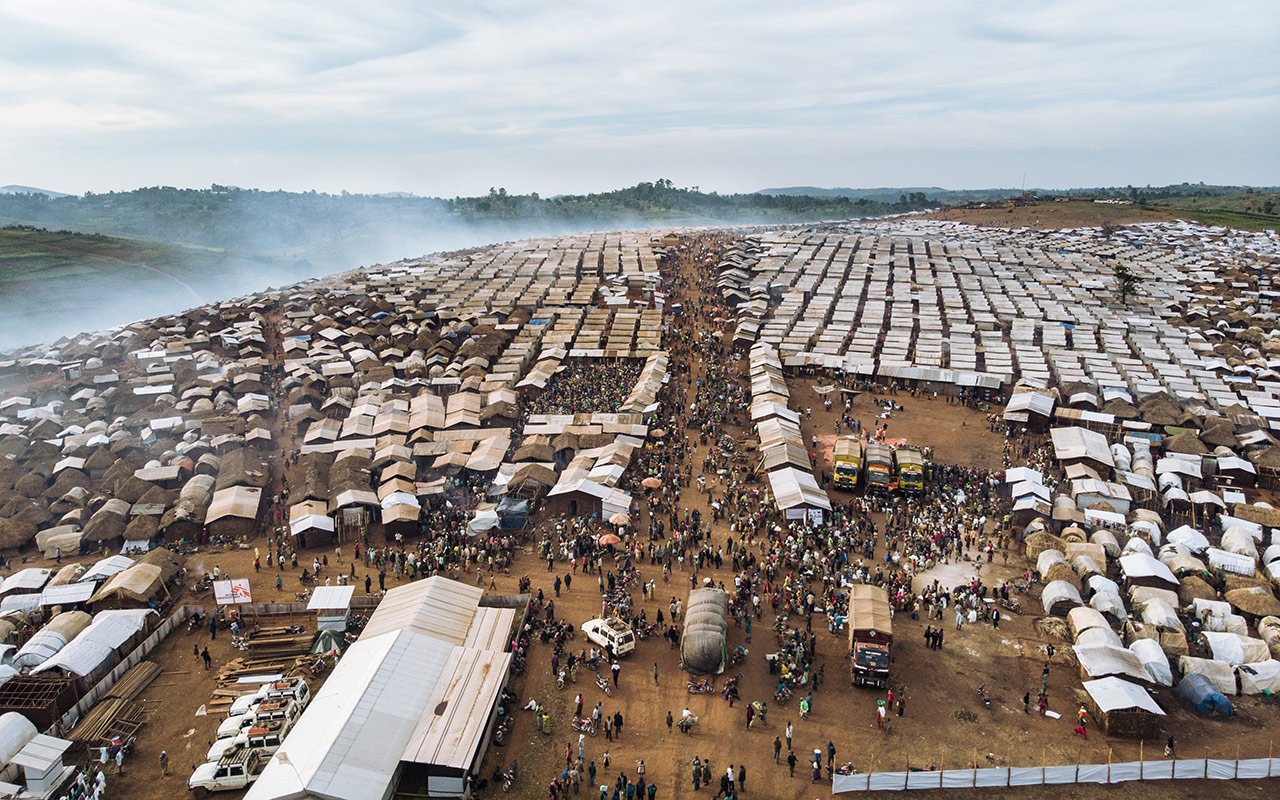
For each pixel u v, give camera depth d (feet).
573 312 474.08
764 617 192.03
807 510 231.71
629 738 152.76
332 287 571.28
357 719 141.08
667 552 220.23
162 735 153.89
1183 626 184.03
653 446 291.79
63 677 160.25
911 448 269.44
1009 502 251.80
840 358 387.96
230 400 344.08
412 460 282.56
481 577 209.56
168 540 236.22
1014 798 138.10
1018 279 581.12
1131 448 290.35
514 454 280.31
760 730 155.12
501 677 159.22
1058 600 190.60
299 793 125.90
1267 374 367.66
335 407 333.62
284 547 228.22
